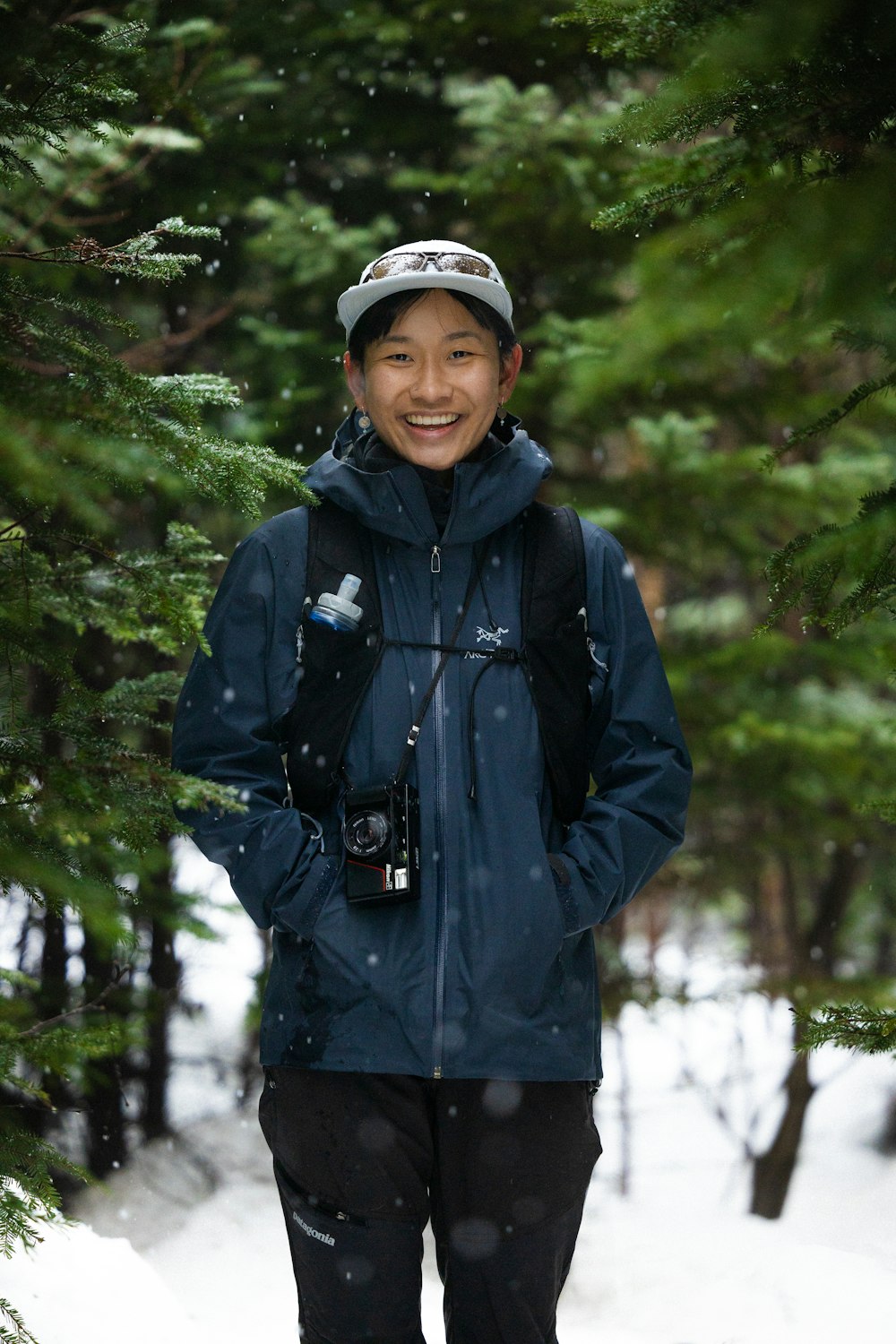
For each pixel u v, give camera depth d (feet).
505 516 8.88
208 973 29.63
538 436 25.26
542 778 8.71
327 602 8.69
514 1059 8.16
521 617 8.89
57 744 9.37
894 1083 45.44
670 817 9.06
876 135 6.84
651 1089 42.98
